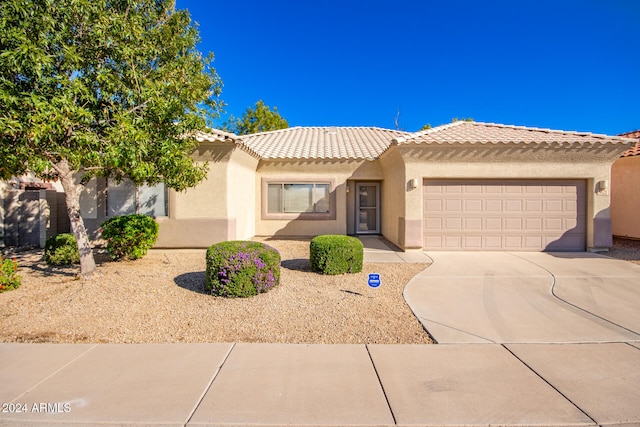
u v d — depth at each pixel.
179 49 8.71
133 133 6.57
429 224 11.86
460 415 3.21
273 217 15.35
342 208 15.48
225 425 3.09
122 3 7.70
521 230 11.80
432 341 4.89
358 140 18.55
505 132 12.68
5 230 13.02
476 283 7.87
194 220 11.90
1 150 5.77
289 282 7.75
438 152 11.41
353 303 6.46
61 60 6.66
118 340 4.89
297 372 3.98
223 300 6.52
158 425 3.09
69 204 7.85
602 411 3.26
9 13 5.86
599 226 11.49
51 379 3.81
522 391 3.58
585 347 4.63
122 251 9.71
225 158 11.76
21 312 5.91
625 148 11.10
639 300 6.68
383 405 3.36
